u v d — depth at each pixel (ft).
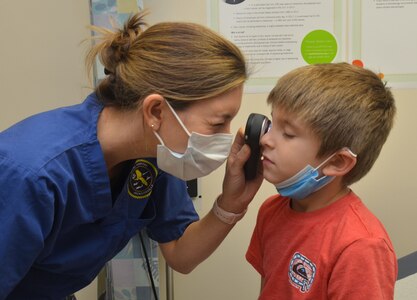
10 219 2.29
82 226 2.84
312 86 2.65
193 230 3.41
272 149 2.75
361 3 4.68
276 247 2.96
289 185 2.74
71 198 2.59
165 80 2.51
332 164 2.67
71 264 2.84
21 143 2.46
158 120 2.61
